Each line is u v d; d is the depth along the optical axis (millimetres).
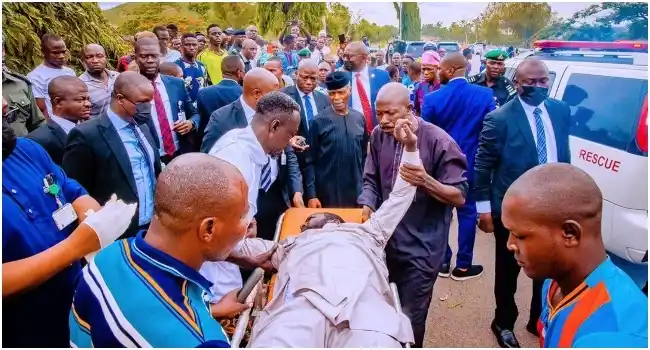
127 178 2674
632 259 3006
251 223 2721
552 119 2922
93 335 1168
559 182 1114
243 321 2096
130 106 2656
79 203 1859
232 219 1250
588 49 3906
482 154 2930
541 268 1171
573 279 1149
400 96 2486
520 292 3732
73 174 2598
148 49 4039
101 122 2629
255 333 2111
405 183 2439
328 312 2023
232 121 3393
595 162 3268
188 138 4484
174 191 1186
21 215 1580
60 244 1454
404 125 2303
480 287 3820
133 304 1141
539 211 1107
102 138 2604
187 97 4656
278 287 2383
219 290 2363
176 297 1184
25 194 1623
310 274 2223
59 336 1729
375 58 10953
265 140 2363
